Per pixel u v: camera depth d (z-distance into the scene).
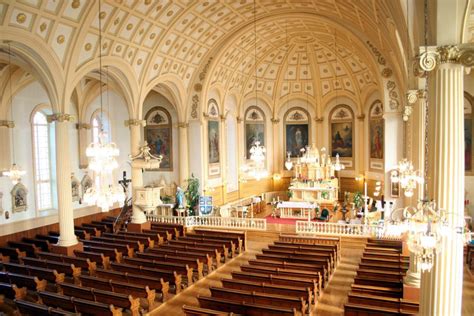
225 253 17.02
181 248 16.95
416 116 15.77
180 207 24.53
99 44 17.98
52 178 23.53
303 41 27.80
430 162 7.26
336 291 13.55
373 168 29.27
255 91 32.03
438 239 6.44
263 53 28.78
